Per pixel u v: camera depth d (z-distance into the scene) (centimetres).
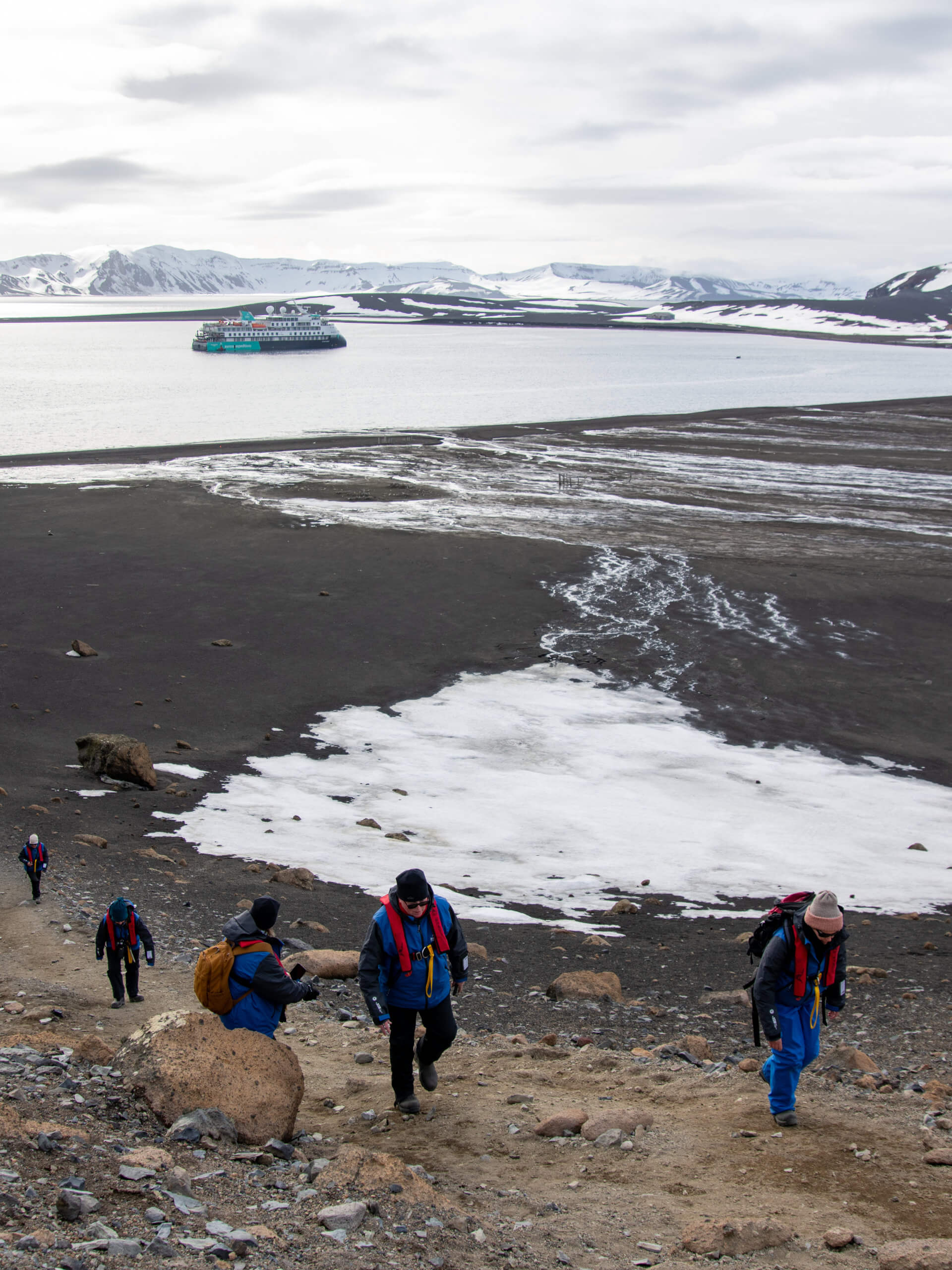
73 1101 579
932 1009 1073
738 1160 597
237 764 2422
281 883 1614
